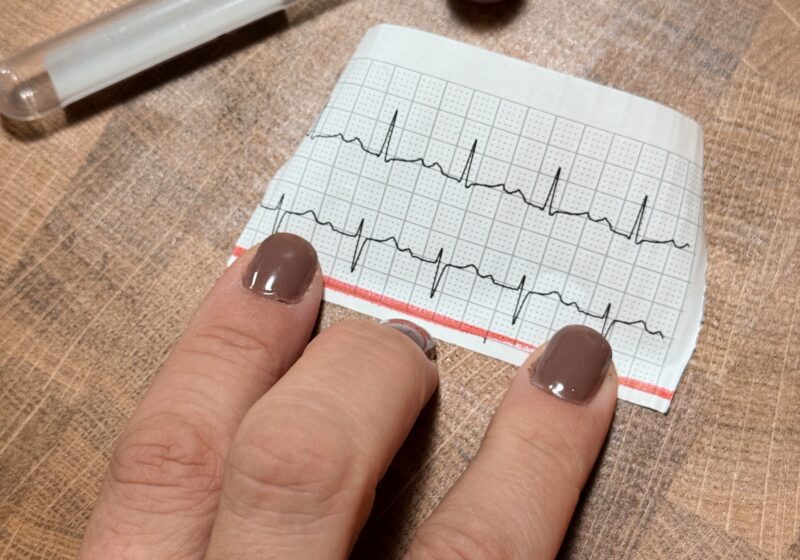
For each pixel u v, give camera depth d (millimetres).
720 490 197
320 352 181
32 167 206
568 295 201
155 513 182
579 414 190
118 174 205
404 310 203
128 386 201
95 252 204
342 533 172
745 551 196
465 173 203
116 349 202
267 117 206
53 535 199
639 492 198
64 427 201
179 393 188
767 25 205
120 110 207
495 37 207
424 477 199
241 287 193
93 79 205
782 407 198
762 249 201
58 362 202
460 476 191
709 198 203
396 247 203
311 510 171
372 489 176
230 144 206
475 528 179
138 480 183
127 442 186
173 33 205
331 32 207
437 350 202
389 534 198
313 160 204
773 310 200
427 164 203
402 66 205
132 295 203
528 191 202
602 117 203
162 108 207
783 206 202
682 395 199
